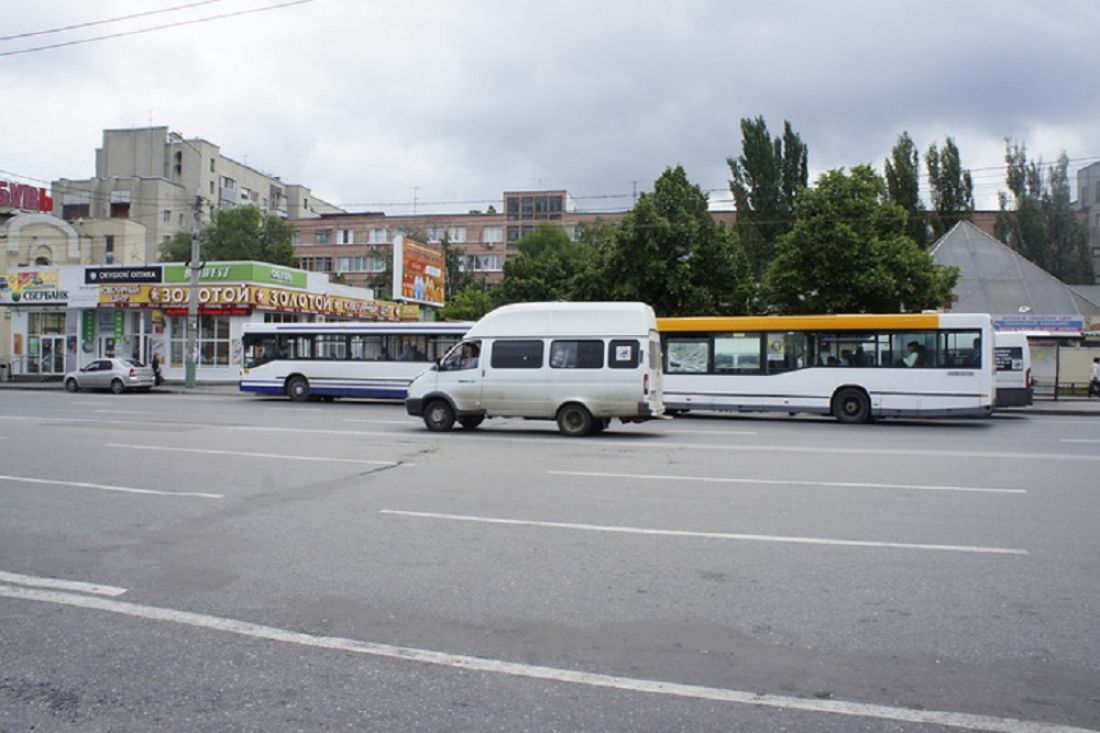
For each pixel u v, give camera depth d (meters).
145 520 8.05
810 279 31.77
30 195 50.97
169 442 14.79
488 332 17.41
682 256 34.59
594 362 16.73
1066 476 11.04
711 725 3.71
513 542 7.12
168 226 80.62
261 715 3.81
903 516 8.26
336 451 13.60
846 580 5.98
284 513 8.38
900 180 51.75
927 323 21.17
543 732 3.63
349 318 45.84
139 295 39.41
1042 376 38.00
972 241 45.44
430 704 3.93
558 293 56.72
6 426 17.81
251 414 22.25
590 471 11.38
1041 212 61.06
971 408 20.69
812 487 10.03
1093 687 4.14
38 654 4.58
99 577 6.07
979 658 4.51
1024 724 3.74
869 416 21.50
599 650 4.62
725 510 8.55
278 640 4.78
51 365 42.19
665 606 5.38
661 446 14.75
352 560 6.52
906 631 4.93
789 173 50.25
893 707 3.91
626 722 3.74
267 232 69.69
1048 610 5.32
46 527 7.75
